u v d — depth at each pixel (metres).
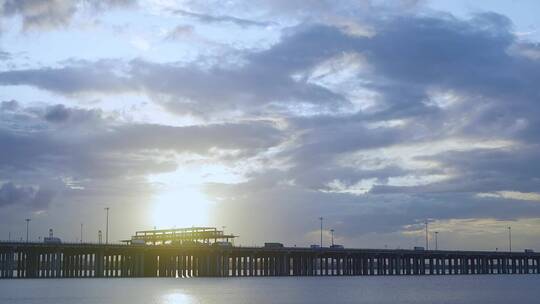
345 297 137.75
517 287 179.25
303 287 169.50
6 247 179.12
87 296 132.75
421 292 156.50
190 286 166.62
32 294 137.00
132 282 182.75
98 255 190.88
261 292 148.75
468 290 165.12
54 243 182.88
